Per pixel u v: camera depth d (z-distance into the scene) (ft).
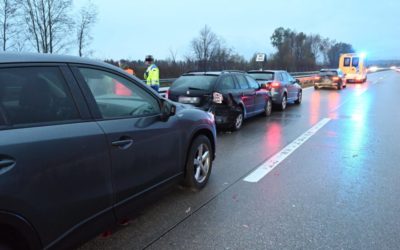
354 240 11.02
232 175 17.38
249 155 21.35
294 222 12.23
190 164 14.58
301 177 17.02
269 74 43.45
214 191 15.17
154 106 12.40
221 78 28.73
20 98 8.09
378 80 131.34
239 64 168.04
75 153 8.75
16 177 7.36
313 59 265.34
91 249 10.52
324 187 15.62
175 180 13.53
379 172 17.75
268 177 17.04
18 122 7.87
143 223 12.17
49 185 8.11
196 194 14.80
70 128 8.85
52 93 8.82
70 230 8.77
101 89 10.37
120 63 42.04
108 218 10.04
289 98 46.50
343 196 14.56
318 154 21.39
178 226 11.98
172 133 12.94
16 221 7.40
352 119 35.70
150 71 38.29
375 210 13.19
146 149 11.41
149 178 11.70
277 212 13.05
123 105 11.08
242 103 30.71
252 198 14.38
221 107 27.86
